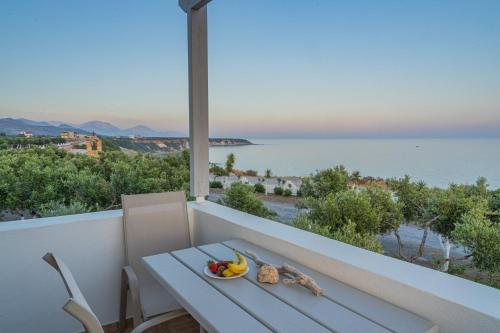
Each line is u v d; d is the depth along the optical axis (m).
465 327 1.28
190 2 2.75
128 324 2.59
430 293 1.38
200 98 2.93
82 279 2.47
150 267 1.85
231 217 2.61
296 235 2.14
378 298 1.50
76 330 2.44
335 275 1.74
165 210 2.65
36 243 2.29
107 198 3.24
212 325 1.26
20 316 2.26
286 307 1.40
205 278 1.69
